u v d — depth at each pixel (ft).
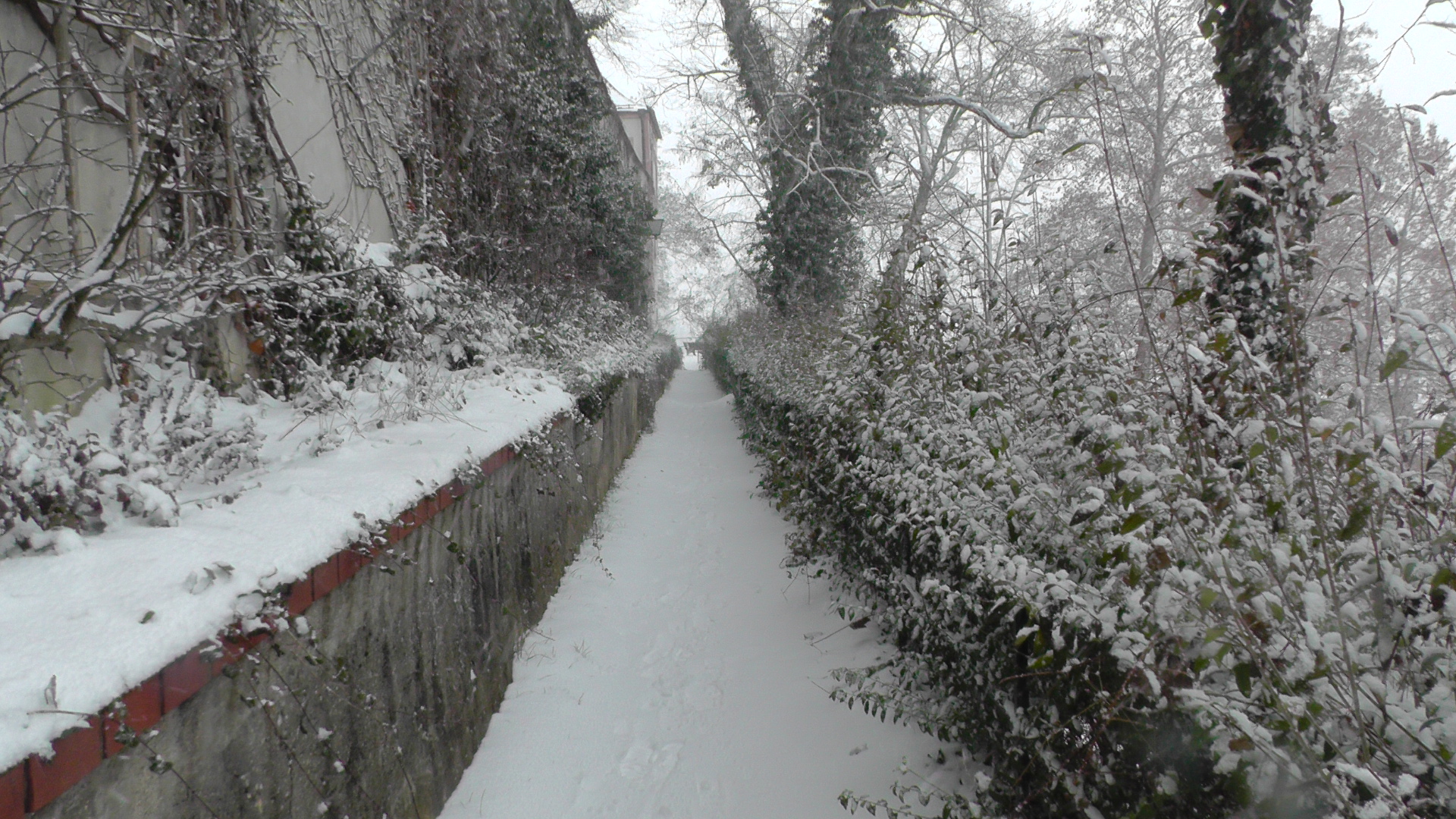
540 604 16.84
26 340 8.07
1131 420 7.38
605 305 43.52
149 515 6.77
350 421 11.45
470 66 24.67
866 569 13.83
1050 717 6.94
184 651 4.94
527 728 12.59
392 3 20.83
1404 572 4.84
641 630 17.11
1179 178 48.08
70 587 5.35
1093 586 7.06
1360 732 4.42
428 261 19.89
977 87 54.29
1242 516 5.50
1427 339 4.94
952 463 9.89
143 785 4.68
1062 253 11.30
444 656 10.62
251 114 14.11
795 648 14.89
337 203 18.76
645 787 11.08
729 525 25.45
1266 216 7.97
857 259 48.08
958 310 11.93
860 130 48.06
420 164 22.44
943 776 9.71
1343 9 7.50
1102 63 7.60
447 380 16.08
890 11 46.14
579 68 36.29
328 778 7.08
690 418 60.85
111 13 9.39
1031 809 7.26
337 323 14.57
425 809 9.57
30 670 4.19
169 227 11.76
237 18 13.12
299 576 6.35
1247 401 6.77
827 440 17.24
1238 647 4.88
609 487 30.66
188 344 11.55
